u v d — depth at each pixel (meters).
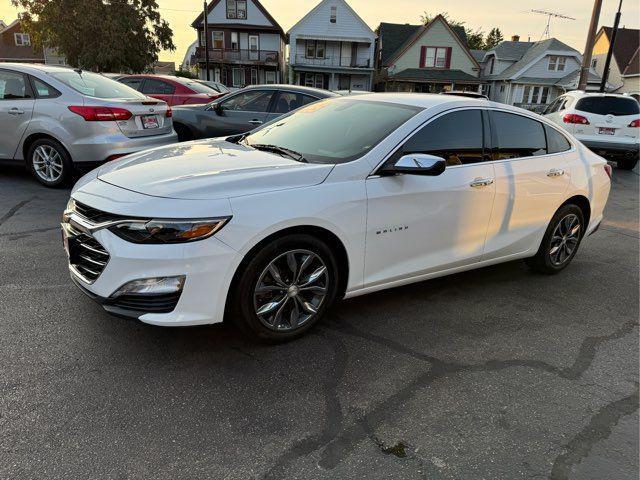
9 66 6.13
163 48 36.56
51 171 6.23
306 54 40.50
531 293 4.02
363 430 2.31
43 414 2.28
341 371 2.76
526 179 3.84
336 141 3.35
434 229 3.38
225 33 40.28
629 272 4.66
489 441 2.29
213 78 42.25
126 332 3.01
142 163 3.15
